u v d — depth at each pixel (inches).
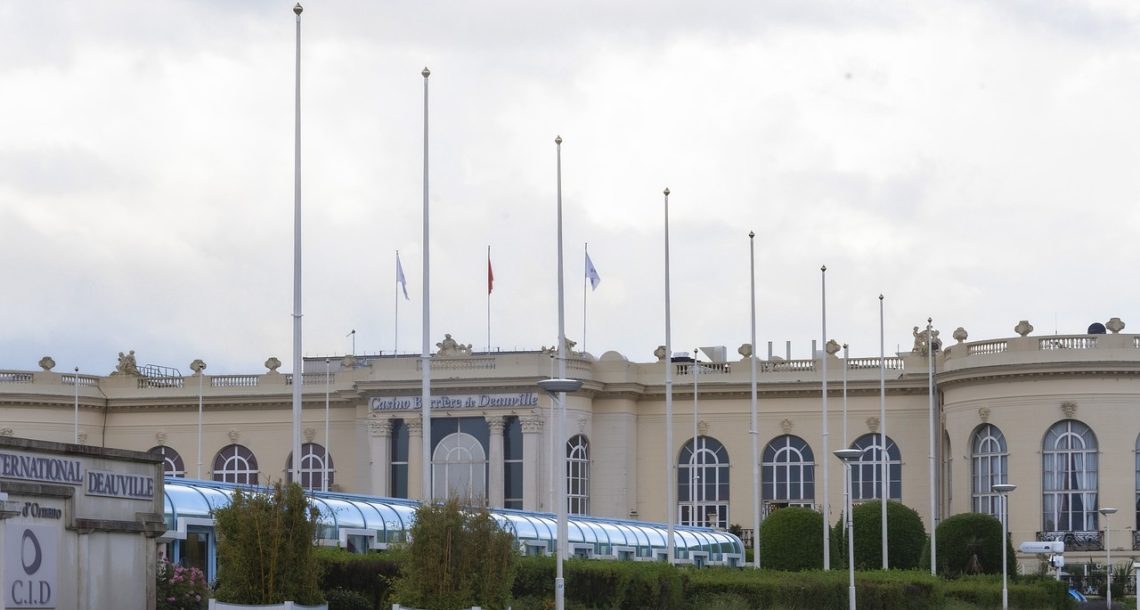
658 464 4441.4
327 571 2069.4
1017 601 3038.9
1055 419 3973.9
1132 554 3905.0
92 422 4658.0
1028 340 4018.2
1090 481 3949.3
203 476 4613.7
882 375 3892.7
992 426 4067.4
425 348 2733.8
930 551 3602.4
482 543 1942.7
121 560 1780.3
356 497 2785.4
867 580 2763.3
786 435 4411.9
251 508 1808.6
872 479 4347.9
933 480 3954.2
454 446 4284.0
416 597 1904.5
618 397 4416.8
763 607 2576.3
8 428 4525.1
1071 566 3880.4
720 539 3932.1
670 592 2439.7
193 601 1893.5
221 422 4633.4
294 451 2509.8
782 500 4392.2
